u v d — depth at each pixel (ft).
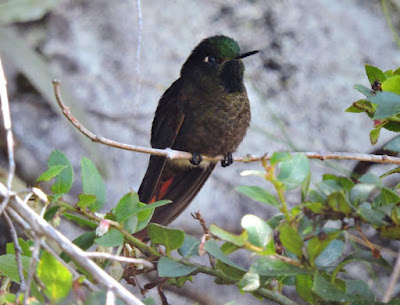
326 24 40.27
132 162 36.91
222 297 33.91
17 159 35.24
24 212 13.93
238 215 36.22
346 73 39.14
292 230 14.17
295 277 15.71
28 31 38.32
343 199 14.12
